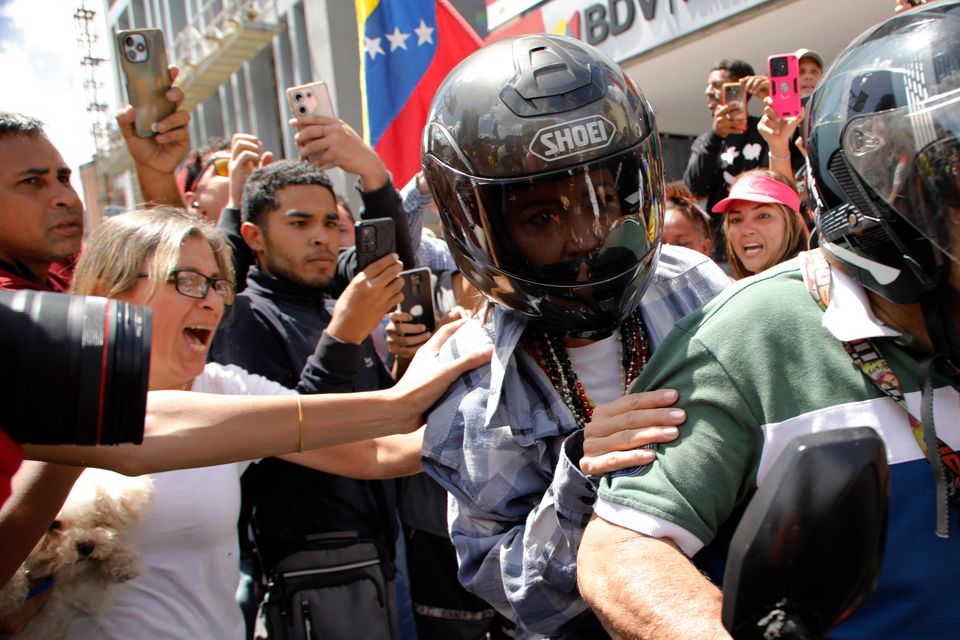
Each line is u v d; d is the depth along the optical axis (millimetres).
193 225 1606
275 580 1943
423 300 1998
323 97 2232
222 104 14406
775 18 4652
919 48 811
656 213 1168
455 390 1310
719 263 3389
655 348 1299
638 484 895
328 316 2377
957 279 819
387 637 1978
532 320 1205
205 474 1546
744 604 617
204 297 1575
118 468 1182
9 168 1792
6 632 1329
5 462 748
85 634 1412
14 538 1165
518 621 1266
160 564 1477
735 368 896
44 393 736
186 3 14609
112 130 15016
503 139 1104
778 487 604
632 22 5398
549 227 1117
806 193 990
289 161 2400
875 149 815
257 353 2137
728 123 3207
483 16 9711
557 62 1140
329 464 1604
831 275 909
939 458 806
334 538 1959
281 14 11367
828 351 881
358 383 2172
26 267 1871
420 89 2980
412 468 1577
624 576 832
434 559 2100
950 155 777
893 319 886
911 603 831
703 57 5336
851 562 591
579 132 1093
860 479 582
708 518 877
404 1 2977
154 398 1271
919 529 832
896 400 845
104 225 1597
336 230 2355
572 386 1271
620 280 1147
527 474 1229
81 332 749
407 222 2367
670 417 908
